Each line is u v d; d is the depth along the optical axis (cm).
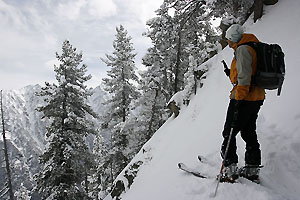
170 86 2194
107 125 2344
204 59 1320
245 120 340
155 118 1903
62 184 1500
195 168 451
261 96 334
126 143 2045
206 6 1245
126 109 2327
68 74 1605
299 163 388
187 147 643
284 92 568
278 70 314
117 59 2330
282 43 804
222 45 1227
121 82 2311
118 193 982
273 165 395
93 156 1634
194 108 924
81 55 1680
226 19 1230
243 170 367
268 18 1029
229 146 357
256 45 321
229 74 397
